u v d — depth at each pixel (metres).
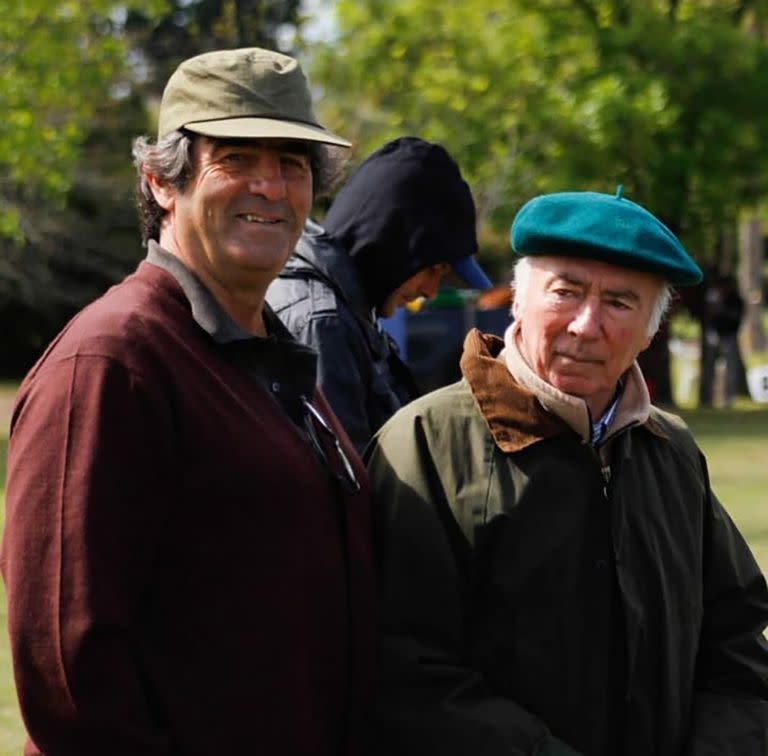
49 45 19.12
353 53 24.06
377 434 3.76
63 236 27.83
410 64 24.00
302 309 4.35
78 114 21.00
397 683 3.48
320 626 3.37
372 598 3.52
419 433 3.61
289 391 3.50
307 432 3.48
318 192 3.64
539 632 3.48
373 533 3.60
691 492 3.74
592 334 3.47
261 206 3.42
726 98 22.53
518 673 3.47
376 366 4.55
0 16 18.81
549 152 22.80
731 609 3.81
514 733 3.38
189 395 3.23
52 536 3.06
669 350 24.25
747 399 28.08
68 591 3.04
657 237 3.49
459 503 3.52
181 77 3.46
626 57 22.53
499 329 23.06
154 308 3.30
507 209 23.48
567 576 3.49
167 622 3.20
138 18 22.92
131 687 3.07
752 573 3.87
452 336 22.98
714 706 3.70
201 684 3.20
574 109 22.00
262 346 3.45
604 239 3.45
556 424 3.54
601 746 3.51
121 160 26.70
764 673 3.75
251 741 3.23
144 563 3.15
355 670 3.46
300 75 3.51
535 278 3.55
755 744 3.65
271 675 3.25
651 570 3.57
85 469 3.07
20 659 3.09
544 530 3.50
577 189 22.77
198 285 3.40
